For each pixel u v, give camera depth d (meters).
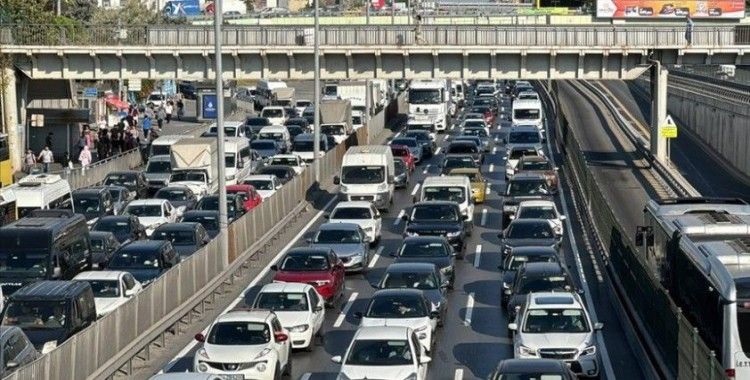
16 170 117.44
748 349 36.44
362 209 75.38
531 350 42.69
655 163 112.94
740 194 112.31
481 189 91.44
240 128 128.50
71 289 46.59
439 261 61.22
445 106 147.00
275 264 64.12
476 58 117.25
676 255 46.88
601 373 45.06
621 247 57.47
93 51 116.44
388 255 72.19
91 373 41.38
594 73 117.19
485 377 44.97
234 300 59.59
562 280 52.09
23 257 55.81
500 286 61.84
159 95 178.75
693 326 39.47
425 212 72.31
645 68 116.62
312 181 94.88
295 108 163.00
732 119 132.12
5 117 117.00
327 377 44.88
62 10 188.50
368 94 131.00
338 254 65.25
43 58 118.00
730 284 36.66
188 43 117.25
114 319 43.91
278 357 42.81
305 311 49.06
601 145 134.38
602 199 68.81
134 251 59.97
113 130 125.75
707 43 115.75
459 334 52.31
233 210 79.81
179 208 83.50
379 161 88.81
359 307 58.06
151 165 98.81
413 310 47.53
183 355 48.22
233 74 118.38
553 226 68.69
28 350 39.94
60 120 126.31
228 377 41.34
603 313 56.56
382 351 39.84
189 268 55.06
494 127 153.12
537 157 94.69
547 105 172.25
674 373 40.38
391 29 117.06
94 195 80.56
